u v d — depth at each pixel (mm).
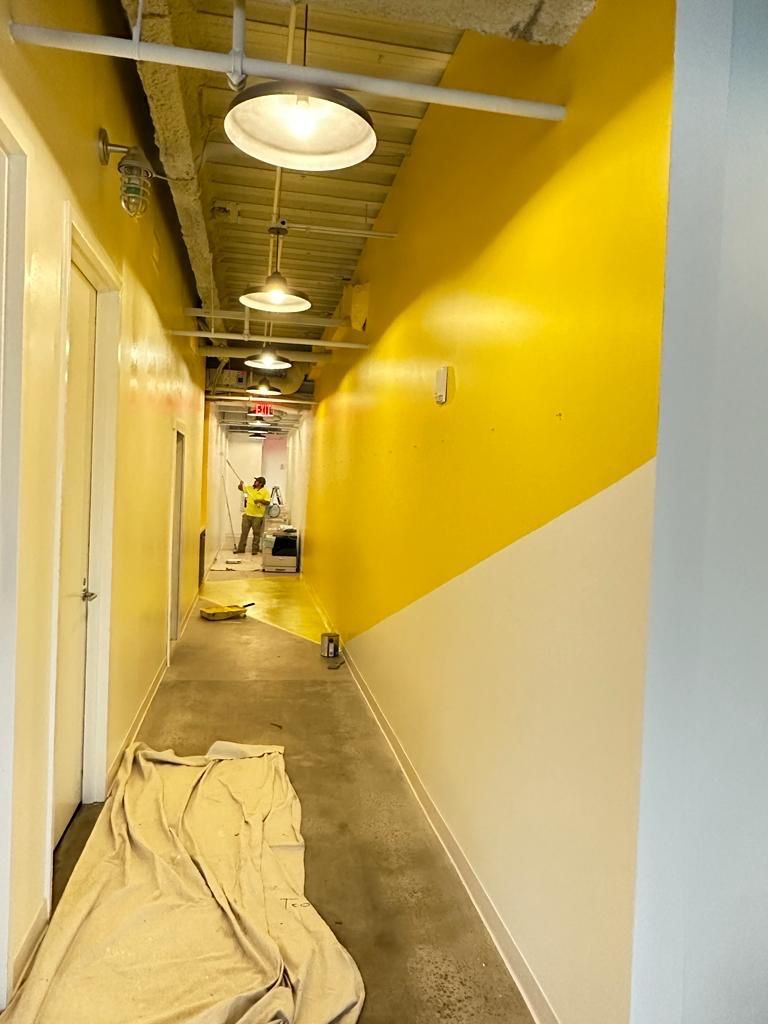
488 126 2406
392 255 4125
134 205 2557
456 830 2498
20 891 1786
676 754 1425
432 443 3008
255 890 2213
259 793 2926
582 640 1643
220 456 13023
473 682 2383
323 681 4750
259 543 12836
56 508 1975
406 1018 1781
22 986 1736
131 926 2020
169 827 2576
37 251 1753
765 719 1480
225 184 4250
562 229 1798
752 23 1432
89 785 2764
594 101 1657
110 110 2602
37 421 1794
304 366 8133
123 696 3209
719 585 1438
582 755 1629
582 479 1659
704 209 1389
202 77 2836
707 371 1404
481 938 2109
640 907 1413
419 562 3172
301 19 2775
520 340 2055
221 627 6426
